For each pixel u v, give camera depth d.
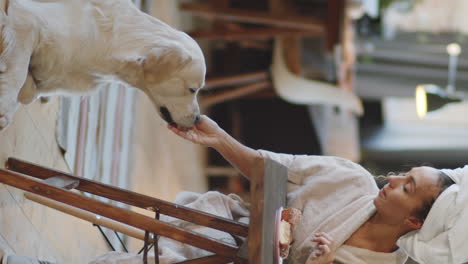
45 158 5.35
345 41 11.73
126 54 4.25
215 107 14.55
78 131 5.96
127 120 7.74
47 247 5.29
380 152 16.61
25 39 3.96
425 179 3.96
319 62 13.12
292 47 12.17
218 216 4.09
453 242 3.88
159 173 10.38
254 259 3.61
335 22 11.10
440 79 14.94
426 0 14.70
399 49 14.40
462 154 16.62
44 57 4.10
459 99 10.12
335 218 4.09
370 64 14.63
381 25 13.82
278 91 12.52
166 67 4.29
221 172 13.77
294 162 4.37
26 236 4.97
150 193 9.78
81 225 5.94
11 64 3.92
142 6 8.75
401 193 3.96
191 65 4.34
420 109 10.12
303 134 14.52
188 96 4.39
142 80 4.37
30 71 4.15
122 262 4.06
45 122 5.31
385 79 15.02
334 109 14.27
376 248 4.06
